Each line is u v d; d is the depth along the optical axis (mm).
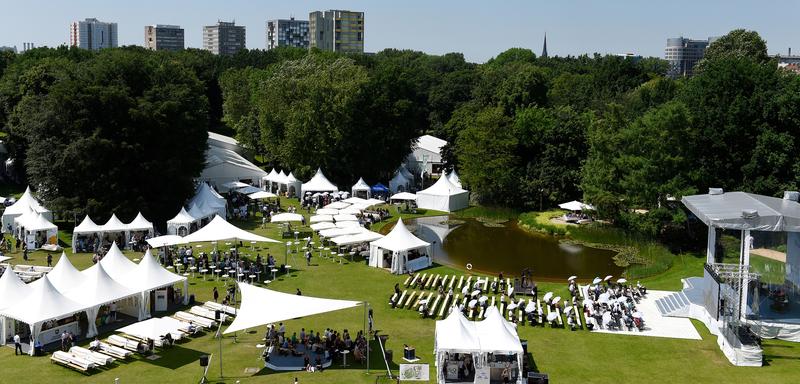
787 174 64625
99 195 70750
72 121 72000
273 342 39875
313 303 39062
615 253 68500
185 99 78312
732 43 125688
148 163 71875
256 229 75000
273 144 104625
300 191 97062
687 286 51188
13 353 39000
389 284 54500
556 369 37594
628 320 45562
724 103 68438
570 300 50688
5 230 69812
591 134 77250
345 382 35062
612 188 75000
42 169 70938
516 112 103938
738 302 40000
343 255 63531
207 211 74688
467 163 93875
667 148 69250
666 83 116000
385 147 103500
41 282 40281
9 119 93125
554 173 89375
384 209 90312
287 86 102938
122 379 35031
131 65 77812
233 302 48625
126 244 64812
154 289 45781
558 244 72938
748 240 42844
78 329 41875
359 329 43594
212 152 103250
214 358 38344
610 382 35969
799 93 64500
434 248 69688
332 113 97125
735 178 68312
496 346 35250
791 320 43219
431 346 40688
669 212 68750
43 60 119188
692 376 36938
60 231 71750
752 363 38594
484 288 52750
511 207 92375
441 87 162875
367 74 106750
